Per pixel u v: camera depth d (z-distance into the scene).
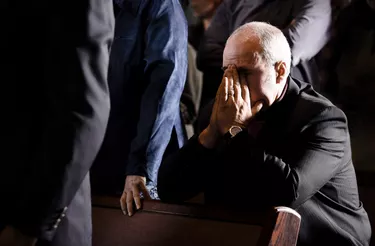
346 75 8.09
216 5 8.50
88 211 3.05
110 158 5.57
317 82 7.71
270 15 7.49
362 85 8.12
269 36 4.75
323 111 4.73
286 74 4.80
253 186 4.61
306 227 4.64
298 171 4.53
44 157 2.60
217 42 7.91
